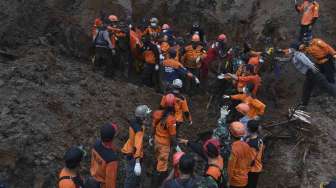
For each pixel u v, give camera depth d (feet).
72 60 39.83
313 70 33.53
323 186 20.15
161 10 46.14
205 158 22.36
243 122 27.58
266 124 34.65
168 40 38.45
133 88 36.81
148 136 31.37
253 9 45.75
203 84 39.83
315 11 38.24
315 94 38.22
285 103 38.19
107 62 37.45
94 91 34.50
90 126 30.68
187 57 38.17
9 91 30.96
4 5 40.16
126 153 24.56
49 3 41.88
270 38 43.34
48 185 26.27
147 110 24.41
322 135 33.12
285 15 43.96
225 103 35.47
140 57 38.29
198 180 19.89
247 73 32.76
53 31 41.14
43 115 29.78
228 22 45.68
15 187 25.77
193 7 46.37
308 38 38.52
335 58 33.91
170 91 28.17
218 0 46.19
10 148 26.61
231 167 23.61
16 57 36.60
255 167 24.86
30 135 27.86
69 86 34.01
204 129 34.40
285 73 39.86
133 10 45.50
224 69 38.14
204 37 42.19
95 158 21.56
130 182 24.73
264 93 39.60
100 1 42.78
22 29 40.01
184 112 28.19
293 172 30.55
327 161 31.17
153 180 27.68
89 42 41.24
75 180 18.83
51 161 27.14
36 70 34.30
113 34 37.19
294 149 32.19
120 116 32.78
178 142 25.91
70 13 42.11
